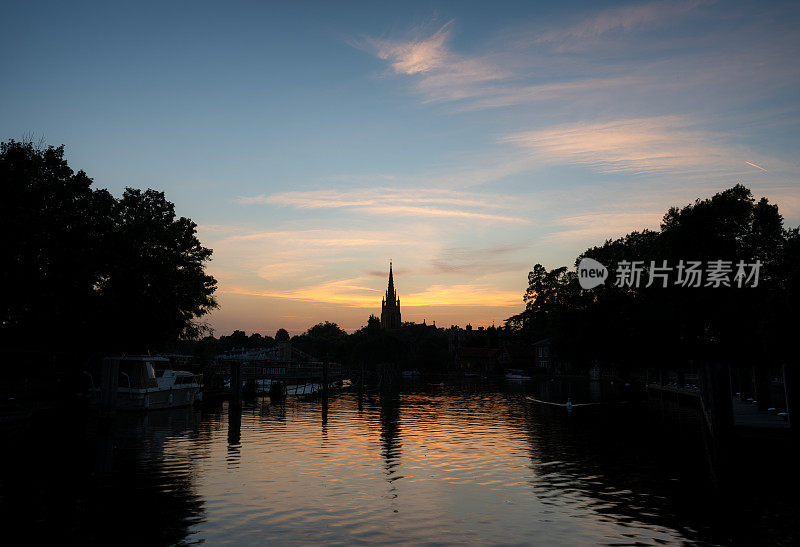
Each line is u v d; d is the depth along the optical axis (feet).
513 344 553.23
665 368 225.97
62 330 135.23
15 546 43.09
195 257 191.21
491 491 61.72
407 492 61.11
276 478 67.62
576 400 202.28
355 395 236.22
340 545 43.96
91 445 90.99
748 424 72.69
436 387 304.71
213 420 132.16
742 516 51.67
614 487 63.52
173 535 45.93
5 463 75.00
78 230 133.69
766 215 193.67
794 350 128.47
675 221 212.64
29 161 128.98
